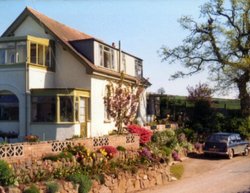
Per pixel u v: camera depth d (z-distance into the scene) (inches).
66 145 711.1
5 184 549.3
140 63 1578.5
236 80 1547.7
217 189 793.6
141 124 1350.9
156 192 776.3
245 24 1523.1
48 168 637.3
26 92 1079.0
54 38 1188.5
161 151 976.9
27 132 1080.8
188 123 1478.8
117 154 813.2
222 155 1190.3
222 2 1512.1
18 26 1237.7
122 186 760.3
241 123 1487.5
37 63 1117.7
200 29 1556.3
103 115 1220.5
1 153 578.6
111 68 1300.4
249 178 901.2
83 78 1162.0
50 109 1077.1
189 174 962.1
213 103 1798.7
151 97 1680.6
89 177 689.6
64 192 622.5
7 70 1100.5
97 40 1210.0
